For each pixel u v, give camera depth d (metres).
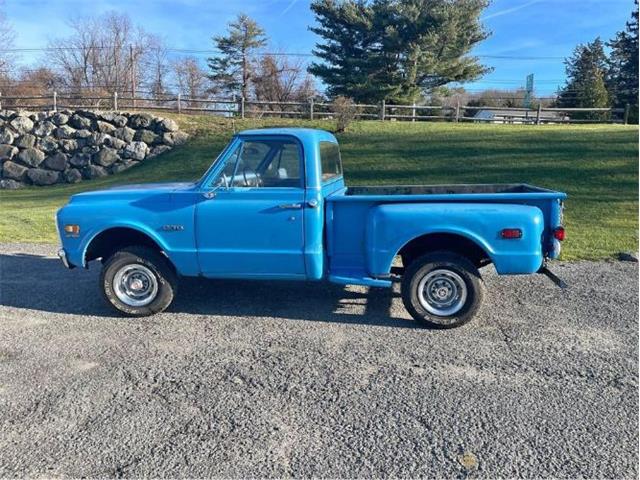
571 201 11.68
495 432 3.33
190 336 4.97
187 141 22.41
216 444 3.23
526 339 4.84
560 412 3.56
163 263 5.48
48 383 4.03
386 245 4.97
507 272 4.90
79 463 3.05
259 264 5.23
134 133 22.16
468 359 4.41
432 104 39.78
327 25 37.66
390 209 4.98
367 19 35.91
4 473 2.96
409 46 35.19
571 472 2.95
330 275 5.19
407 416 3.52
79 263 5.53
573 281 6.71
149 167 20.77
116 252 5.46
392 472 2.95
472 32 36.88
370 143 19.23
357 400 3.74
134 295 5.54
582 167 14.47
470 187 6.22
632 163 14.48
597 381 4.01
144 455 3.12
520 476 2.92
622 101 43.16
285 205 5.07
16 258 8.29
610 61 49.00
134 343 4.80
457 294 5.05
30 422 3.48
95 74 50.69
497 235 4.83
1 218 12.20
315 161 5.07
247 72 48.25
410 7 34.75
